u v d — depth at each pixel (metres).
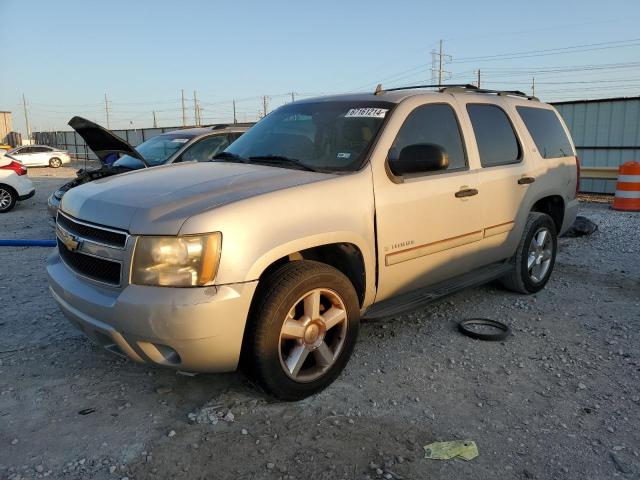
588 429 3.09
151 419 3.16
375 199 3.67
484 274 4.91
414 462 2.78
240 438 2.97
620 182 10.94
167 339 2.85
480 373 3.77
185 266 2.84
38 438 2.96
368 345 4.20
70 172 29.31
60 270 3.48
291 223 3.17
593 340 4.36
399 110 4.05
